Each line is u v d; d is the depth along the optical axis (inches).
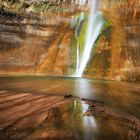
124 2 912.9
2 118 248.2
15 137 193.0
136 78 719.7
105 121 259.0
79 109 304.8
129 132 232.4
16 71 808.9
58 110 292.7
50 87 533.6
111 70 772.0
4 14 895.1
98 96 449.7
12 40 870.4
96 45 874.8
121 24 888.9
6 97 375.2
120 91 519.8
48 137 196.5
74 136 203.6
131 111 341.7
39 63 852.6
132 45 818.8
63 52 880.3
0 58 810.8
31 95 404.8
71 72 826.2
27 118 251.6
